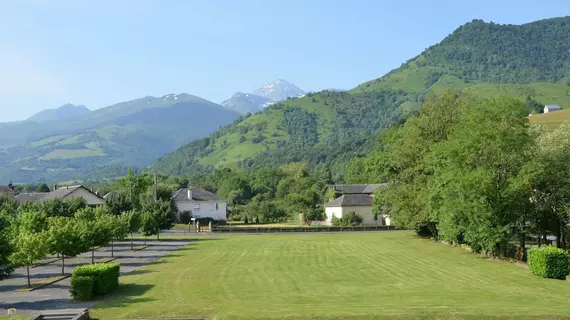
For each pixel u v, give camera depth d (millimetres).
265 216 112875
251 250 54406
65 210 65312
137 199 101188
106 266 30453
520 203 40875
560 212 41406
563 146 42750
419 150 59719
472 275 35094
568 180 40656
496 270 36969
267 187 149625
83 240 38531
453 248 52625
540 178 40312
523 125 42344
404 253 49375
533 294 28062
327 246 57938
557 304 25219
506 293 28391
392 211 66938
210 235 79562
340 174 167500
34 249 32156
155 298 28109
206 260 45750
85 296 28000
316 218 111312
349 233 80875
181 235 80062
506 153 40812
